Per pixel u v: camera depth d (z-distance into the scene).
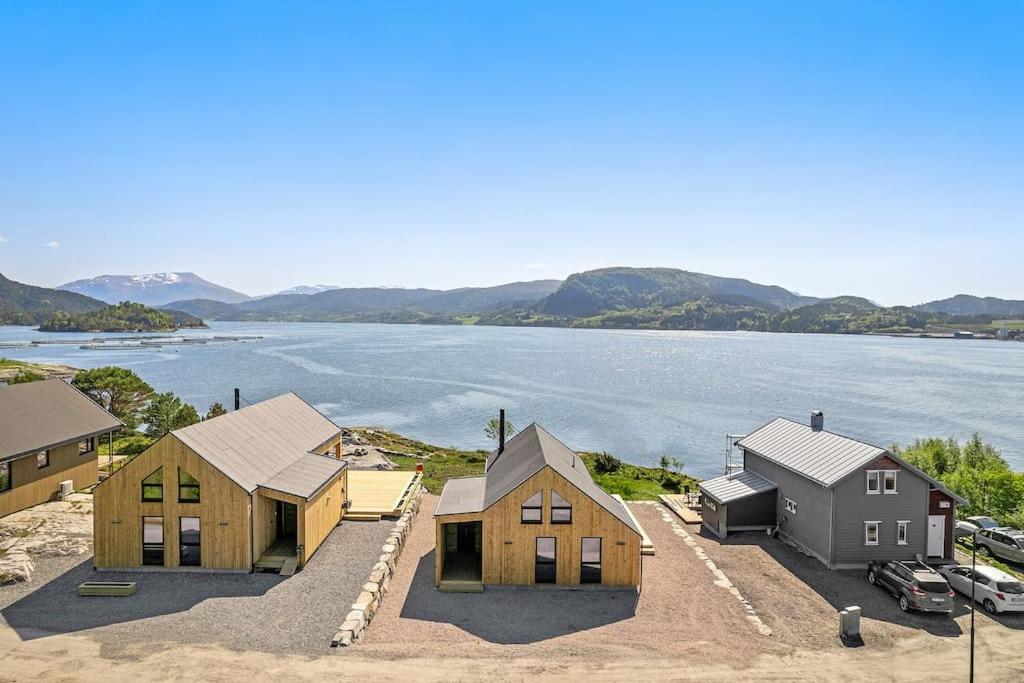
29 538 30.50
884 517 30.81
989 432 90.50
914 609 25.50
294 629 22.36
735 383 143.62
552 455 31.67
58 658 19.88
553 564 27.81
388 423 94.56
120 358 197.25
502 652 21.34
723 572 30.23
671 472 58.44
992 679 20.20
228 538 27.69
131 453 50.31
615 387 135.75
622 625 24.00
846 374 164.38
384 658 20.53
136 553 27.80
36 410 37.03
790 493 34.84
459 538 32.12
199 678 18.73
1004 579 25.89
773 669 20.61
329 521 32.59
